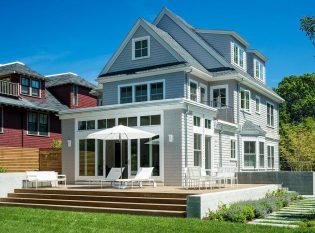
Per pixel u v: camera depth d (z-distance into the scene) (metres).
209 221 11.74
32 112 32.59
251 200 15.93
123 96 26.81
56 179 19.44
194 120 20.53
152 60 26.00
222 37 29.47
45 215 13.28
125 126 19.30
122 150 21.36
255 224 11.40
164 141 19.67
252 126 27.42
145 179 18.61
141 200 14.86
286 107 56.75
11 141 30.47
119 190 16.39
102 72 27.78
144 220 12.01
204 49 28.25
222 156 24.22
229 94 26.81
